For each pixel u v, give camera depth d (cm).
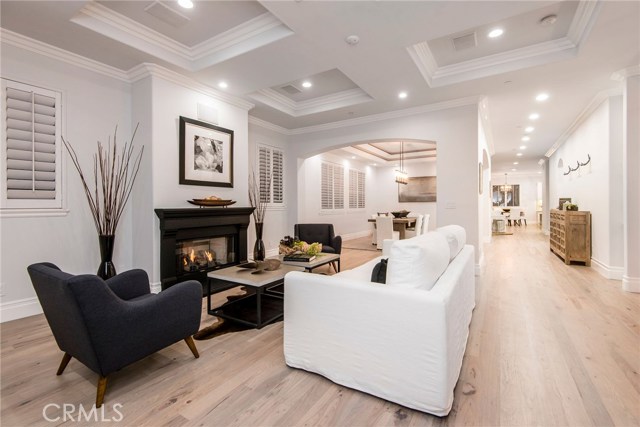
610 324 276
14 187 288
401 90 426
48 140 309
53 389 184
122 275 232
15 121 289
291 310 204
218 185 433
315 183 827
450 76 402
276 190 625
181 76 379
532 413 160
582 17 285
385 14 260
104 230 328
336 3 246
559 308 320
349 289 180
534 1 245
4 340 248
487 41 338
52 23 271
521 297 358
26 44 293
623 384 185
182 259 397
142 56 332
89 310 157
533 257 620
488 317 297
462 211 466
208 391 181
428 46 347
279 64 351
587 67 355
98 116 347
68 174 323
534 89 422
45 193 306
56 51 312
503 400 171
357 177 1035
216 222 418
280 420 156
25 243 295
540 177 1476
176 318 203
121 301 173
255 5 280
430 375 156
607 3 245
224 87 417
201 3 277
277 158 628
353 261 595
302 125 615
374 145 877
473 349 232
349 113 530
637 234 371
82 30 283
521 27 310
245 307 322
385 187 1142
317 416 159
